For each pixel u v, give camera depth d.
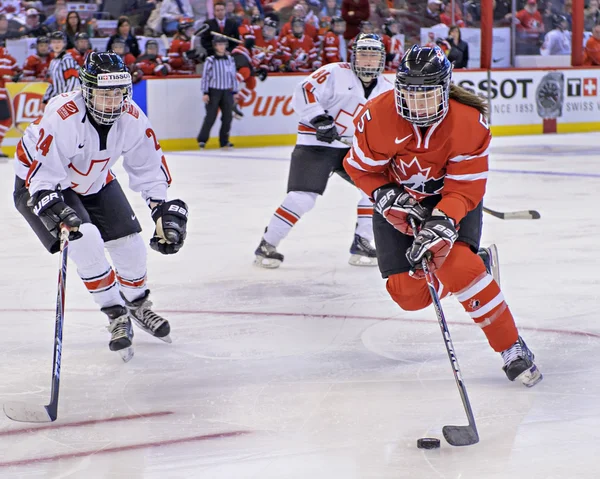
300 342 9.07
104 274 8.30
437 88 6.69
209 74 30.14
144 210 18.52
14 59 28.83
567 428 6.49
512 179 21.86
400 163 7.37
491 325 7.44
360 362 8.34
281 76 32.69
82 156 7.95
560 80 36.84
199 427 6.65
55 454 6.14
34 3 32.41
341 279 12.05
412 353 8.59
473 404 7.09
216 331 9.53
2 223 16.88
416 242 6.90
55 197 7.61
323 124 12.19
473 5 37.34
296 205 12.59
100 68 7.50
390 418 6.80
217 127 31.83
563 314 9.84
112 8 33.09
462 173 7.21
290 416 6.88
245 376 7.96
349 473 5.73
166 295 11.19
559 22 38.81
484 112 7.18
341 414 6.91
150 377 7.98
